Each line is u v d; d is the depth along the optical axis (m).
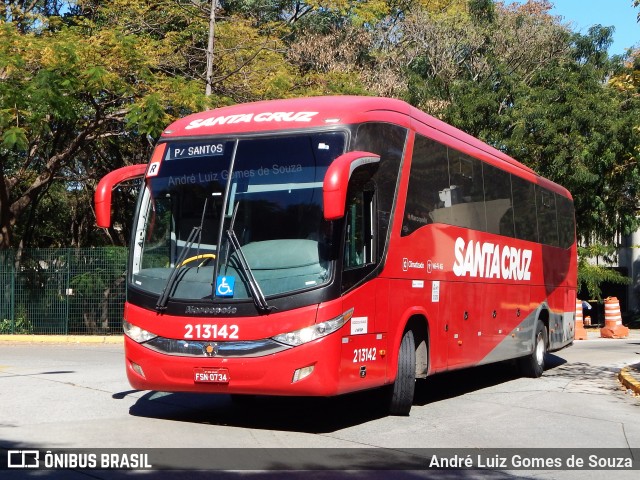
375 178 9.80
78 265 24.67
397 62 36.62
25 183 30.16
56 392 11.87
